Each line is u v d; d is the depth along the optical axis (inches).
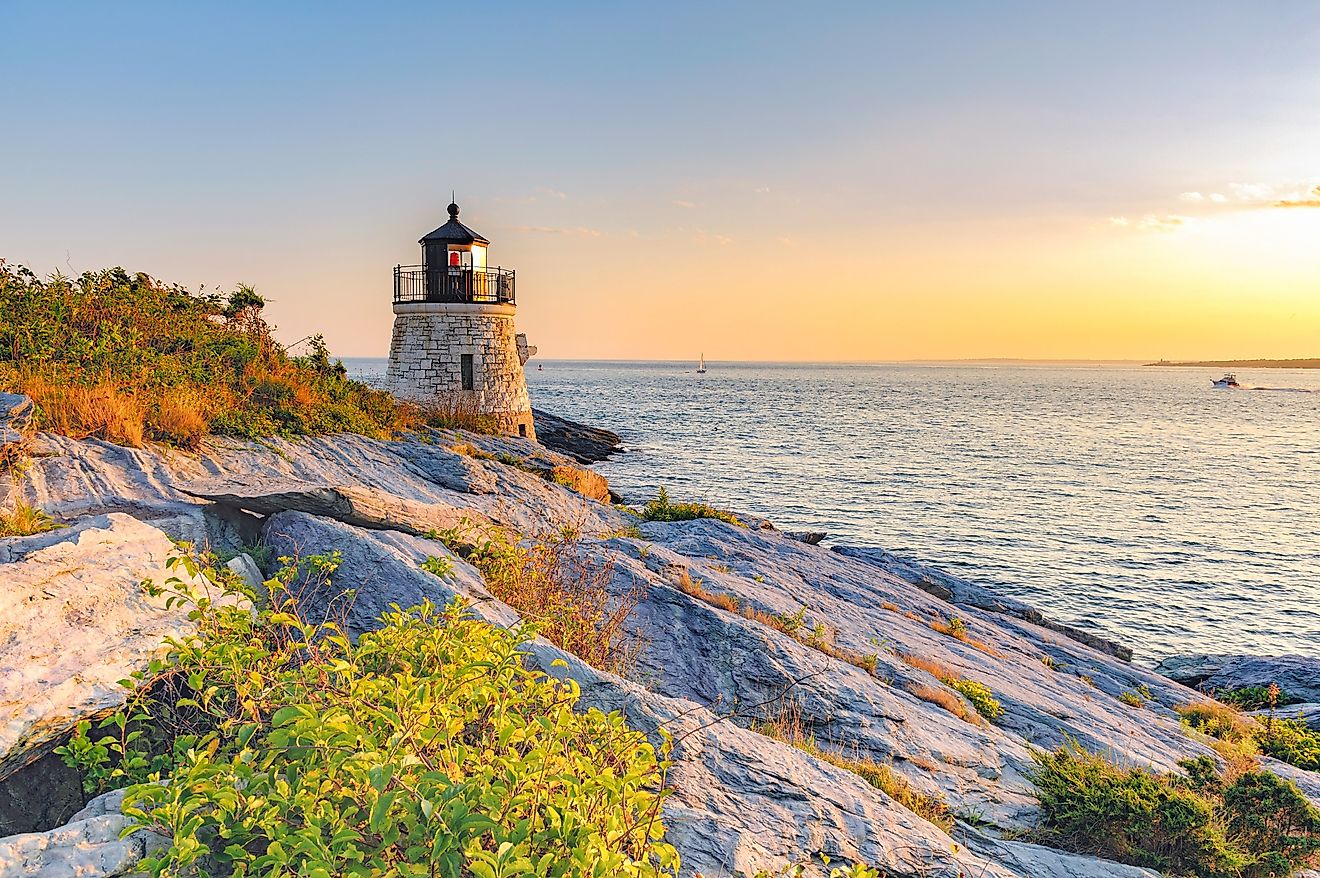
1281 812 398.9
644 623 501.0
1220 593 1446.9
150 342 723.4
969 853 294.4
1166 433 4419.3
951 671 608.7
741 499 2096.5
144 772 205.3
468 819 153.9
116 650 233.1
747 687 457.7
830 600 732.7
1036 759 433.7
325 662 224.1
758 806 275.9
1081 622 1284.4
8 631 218.2
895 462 2883.9
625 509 1044.5
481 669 208.5
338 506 403.5
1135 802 372.2
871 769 374.6
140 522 315.9
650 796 194.5
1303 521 2059.5
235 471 571.5
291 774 172.4
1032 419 5157.5
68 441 466.0
